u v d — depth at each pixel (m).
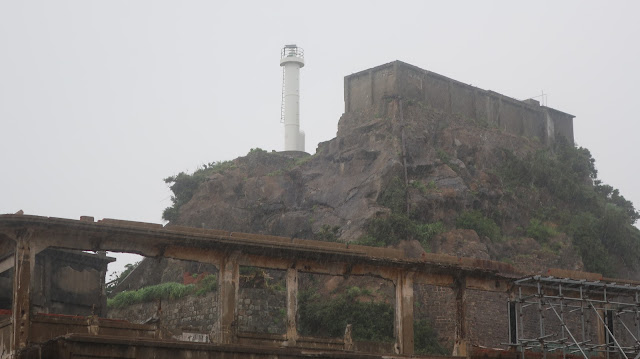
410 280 37.03
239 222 65.38
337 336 50.59
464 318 38.03
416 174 62.56
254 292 50.12
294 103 81.25
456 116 68.38
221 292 33.16
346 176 64.06
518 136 71.75
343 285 54.34
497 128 70.44
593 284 39.59
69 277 42.56
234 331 33.12
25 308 29.59
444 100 68.88
